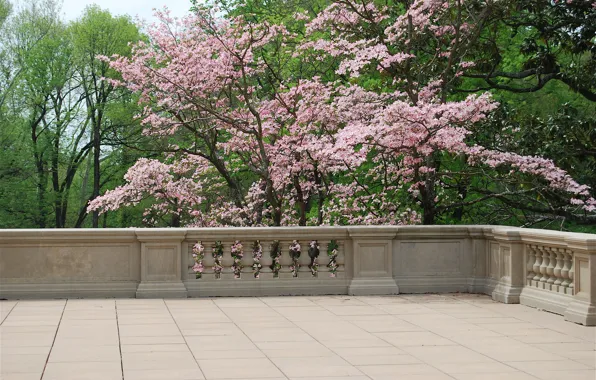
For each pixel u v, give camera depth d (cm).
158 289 1195
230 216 1966
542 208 2108
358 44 1706
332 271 1308
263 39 1850
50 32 4303
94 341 842
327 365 730
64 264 1188
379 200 1847
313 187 1906
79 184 5394
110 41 4000
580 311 970
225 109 1864
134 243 1204
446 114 1430
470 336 884
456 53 1878
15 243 1174
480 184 2409
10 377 676
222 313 1045
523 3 1938
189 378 676
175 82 1777
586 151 1917
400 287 1258
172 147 2058
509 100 2594
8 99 4203
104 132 4234
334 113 1734
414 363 742
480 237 1257
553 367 728
